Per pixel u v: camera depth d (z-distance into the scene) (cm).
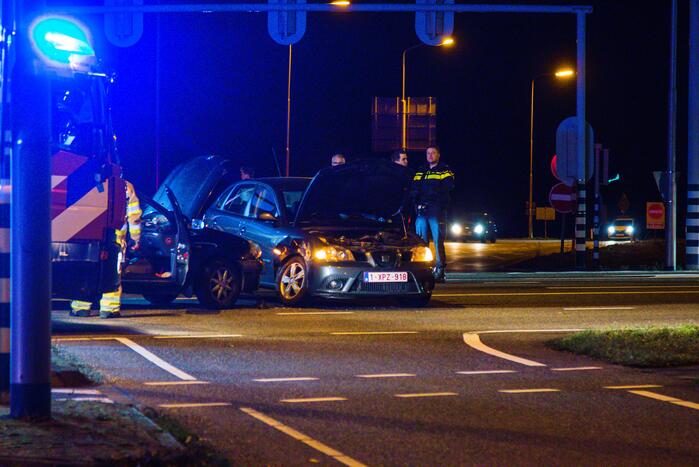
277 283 4291
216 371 2714
